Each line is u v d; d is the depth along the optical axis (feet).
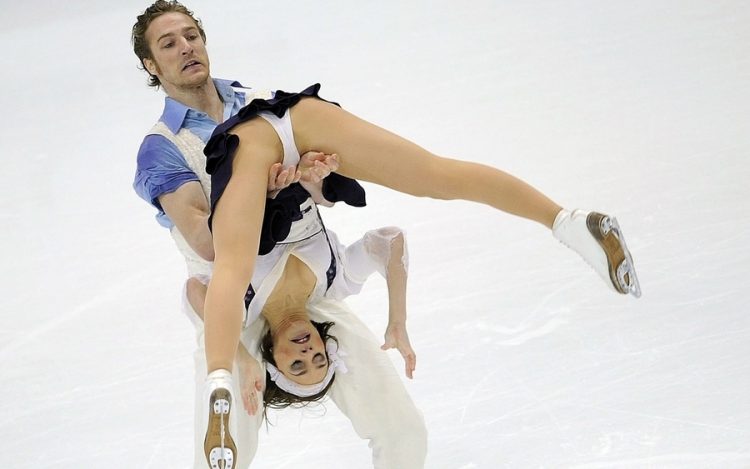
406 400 34.45
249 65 89.81
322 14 105.81
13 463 40.24
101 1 127.24
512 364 42.60
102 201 66.74
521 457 36.86
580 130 65.00
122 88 92.02
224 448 26.09
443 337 45.27
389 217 57.88
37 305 53.47
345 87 80.74
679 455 35.35
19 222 64.49
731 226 49.83
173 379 45.27
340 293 35.09
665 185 55.16
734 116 62.59
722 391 38.40
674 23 82.38
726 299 44.06
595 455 36.19
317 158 30.83
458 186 30.14
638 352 41.73
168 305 52.03
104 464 39.60
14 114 87.81
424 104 74.38
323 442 40.47
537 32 87.45
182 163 34.06
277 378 33.40
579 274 48.85
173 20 35.01
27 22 122.11
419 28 95.25
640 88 69.97
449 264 51.44
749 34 76.59
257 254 29.89
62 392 45.16
